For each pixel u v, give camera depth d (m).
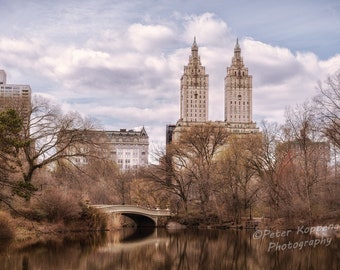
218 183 88.44
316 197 67.62
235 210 87.69
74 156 67.81
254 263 42.94
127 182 116.62
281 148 75.00
